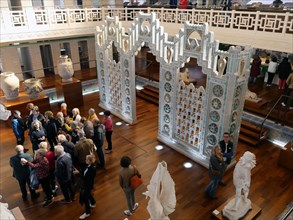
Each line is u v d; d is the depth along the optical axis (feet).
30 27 33.12
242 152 25.57
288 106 30.19
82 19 37.24
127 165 16.28
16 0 40.98
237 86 19.83
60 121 23.59
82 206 19.36
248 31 26.61
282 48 24.40
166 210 13.26
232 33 27.99
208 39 19.85
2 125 31.60
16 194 20.65
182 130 25.61
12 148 26.86
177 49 22.85
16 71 43.73
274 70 34.83
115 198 20.12
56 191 20.83
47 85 41.24
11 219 12.34
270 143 27.07
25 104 32.19
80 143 19.21
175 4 40.57
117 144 27.48
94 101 38.81
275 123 27.71
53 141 24.30
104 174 22.80
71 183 20.06
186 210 18.84
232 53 18.65
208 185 20.08
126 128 30.81
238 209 17.40
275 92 34.06
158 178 12.94
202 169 23.38
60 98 36.50
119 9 39.09
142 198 20.06
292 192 20.39
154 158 25.05
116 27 28.68
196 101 22.82
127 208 19.13
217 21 29.14
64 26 35.76
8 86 31.91
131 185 16.69
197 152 24.27
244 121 28.99
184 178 22.24
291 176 22.24
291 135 25.72
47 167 18.21
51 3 43.06
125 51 28.81
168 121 26.40
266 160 24.36
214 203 19.42
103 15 38.91
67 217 18.42
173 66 23.57
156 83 40.60
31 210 19.04
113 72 32.19
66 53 49.96
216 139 21.97
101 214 18.61
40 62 45.29
